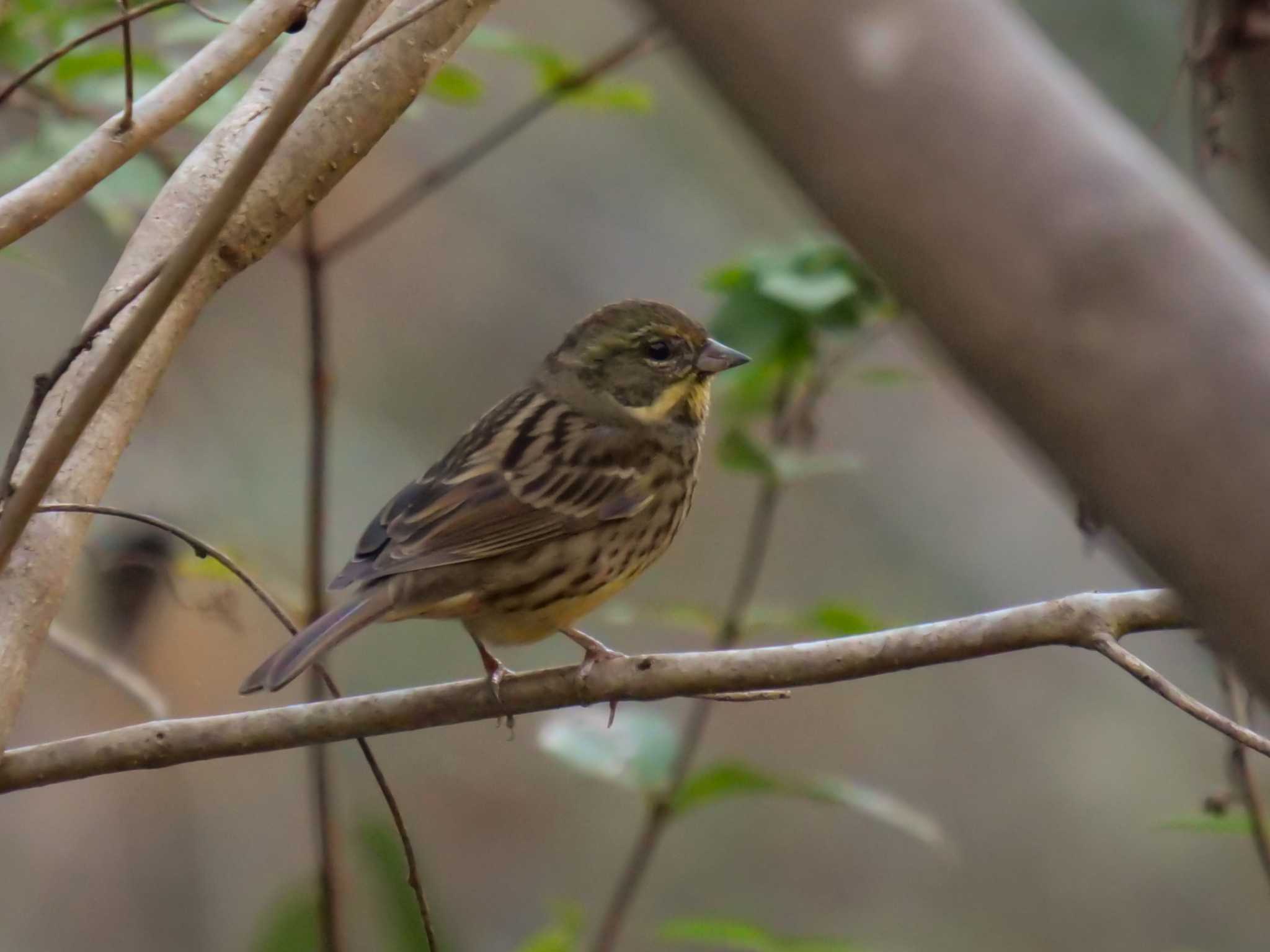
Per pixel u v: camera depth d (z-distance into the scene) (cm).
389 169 1895
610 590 945
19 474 617
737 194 1895
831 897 1794
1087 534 638
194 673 1455
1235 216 609
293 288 1895
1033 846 1827
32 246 1612
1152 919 1762
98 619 1224
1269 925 1741
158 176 937
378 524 894
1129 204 277
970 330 281
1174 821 905
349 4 501
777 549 1862
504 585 884
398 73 654
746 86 285
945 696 1908
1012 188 279
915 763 1872
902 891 1809
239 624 920
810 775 1858
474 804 1838
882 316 1036
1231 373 271
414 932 994
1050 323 277
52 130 939
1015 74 282
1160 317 274
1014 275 278
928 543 1808
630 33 1752
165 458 1611
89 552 1023
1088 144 281
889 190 282
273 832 1680
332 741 673
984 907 1791
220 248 637
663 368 997
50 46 993
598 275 1906
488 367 1933
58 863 1582
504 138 1076
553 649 1786
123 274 629
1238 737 615
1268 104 572
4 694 591
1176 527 272
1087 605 642
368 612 805
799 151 285
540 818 1839
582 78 1064
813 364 1066
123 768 638
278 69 668
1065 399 277
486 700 688
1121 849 1806
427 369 1917
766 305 1034
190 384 1755
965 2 286
